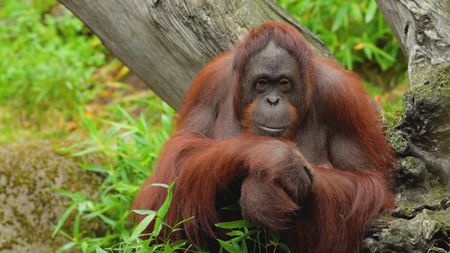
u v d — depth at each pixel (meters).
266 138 6.12
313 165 6.57
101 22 8.20
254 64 6.41
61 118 13.32
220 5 7.75
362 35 12.41
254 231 6.31
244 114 6.54
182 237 6.71
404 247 6.09
